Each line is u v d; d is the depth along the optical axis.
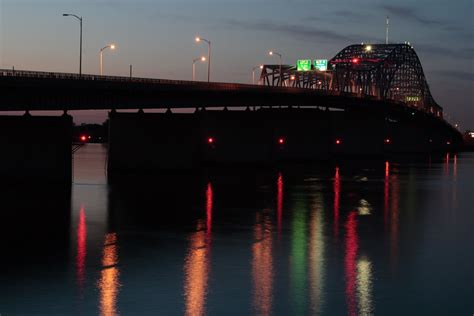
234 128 163.75
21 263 57.59
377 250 64.56
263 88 160.38
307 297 49.31
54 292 49.62
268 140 164.88
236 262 58.56
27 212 83.19
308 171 155.88
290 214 84.94
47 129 109.38
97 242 66.19
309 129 191.75
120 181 120.94
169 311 45.91
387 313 46.66
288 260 59.62
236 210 87.19
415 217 85.50
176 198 97.88
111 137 138.25
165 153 138.38
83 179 124.19
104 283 51.97
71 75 100.00
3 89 88.88
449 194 113.44
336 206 93.50
